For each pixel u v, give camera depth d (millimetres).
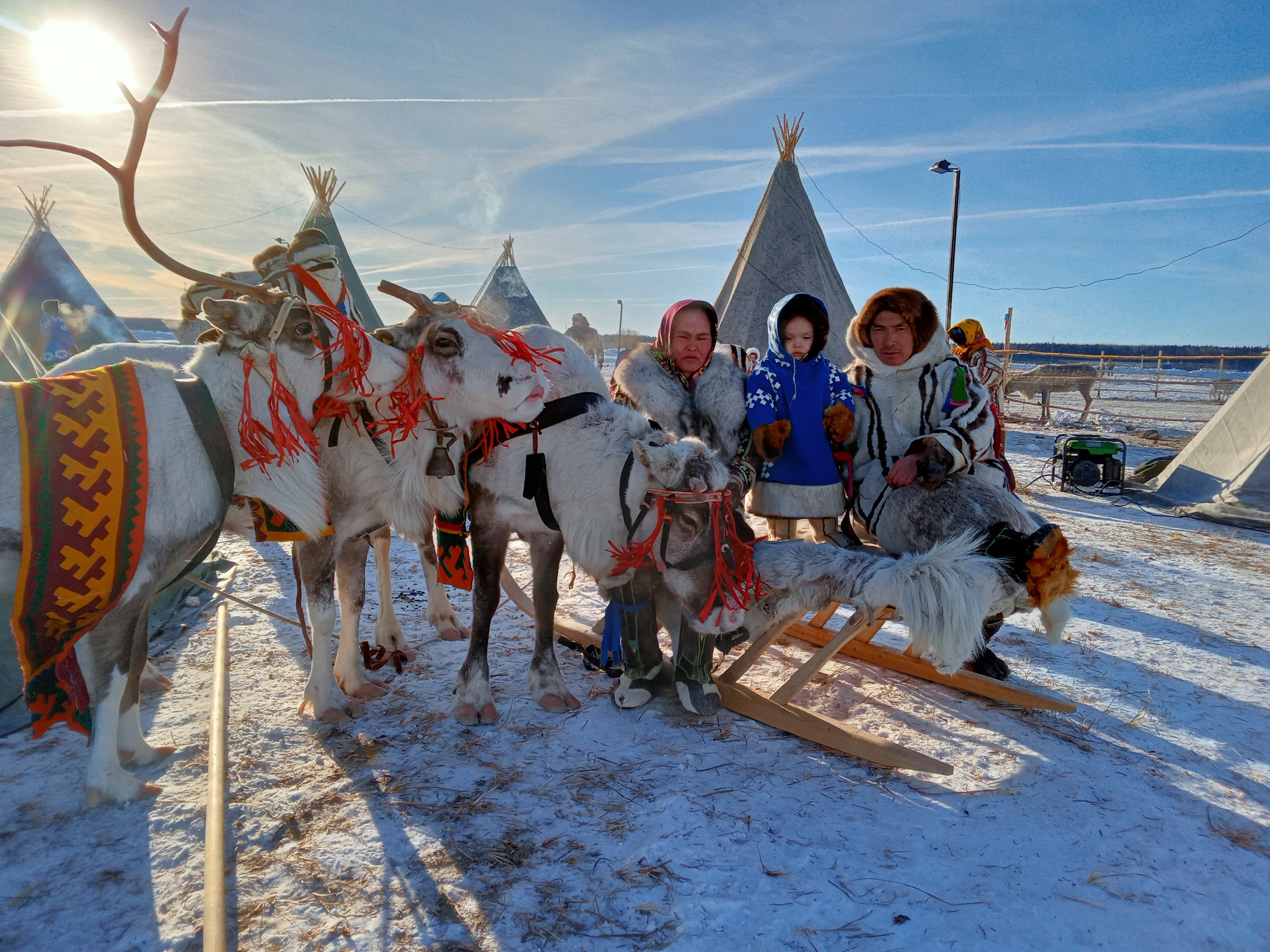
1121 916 2443
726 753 3443
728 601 3223
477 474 3713
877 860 2697
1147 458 14492
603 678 4285
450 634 4805
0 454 2490
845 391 4113
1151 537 8148
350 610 3957
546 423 3541
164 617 4805
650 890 2525
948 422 3838
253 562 6332
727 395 3975
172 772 3176
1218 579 6555
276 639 4645
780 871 2621
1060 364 22094
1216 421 10133
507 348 3367
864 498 4133
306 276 3357
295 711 3750
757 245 13570
